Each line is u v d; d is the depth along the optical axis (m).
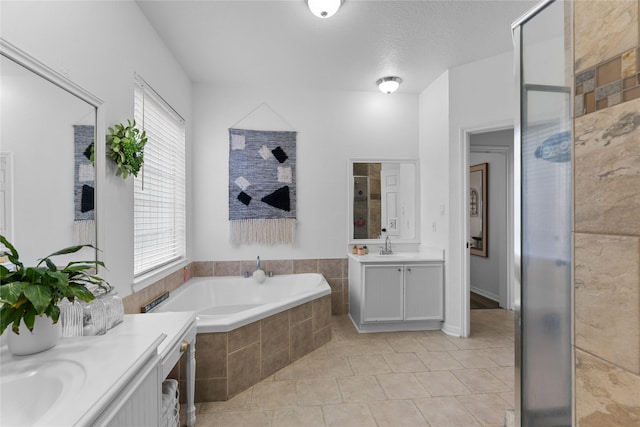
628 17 0.50
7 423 0.81
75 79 1.42
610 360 0.52
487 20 2.26
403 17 2.21
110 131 1.70
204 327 1.93
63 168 1.32
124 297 1.86
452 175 3.01
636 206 0.48
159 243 2.57
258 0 2.01
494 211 4.07
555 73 0.72
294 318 2.46
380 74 3.12
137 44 2.04
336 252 3.53
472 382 2.14
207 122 3.29
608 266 0.53
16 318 0.91
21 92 1.10
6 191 1.03
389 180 3.60
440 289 3.10
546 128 0.77
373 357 2.52
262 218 3.38
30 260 1.13
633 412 0.48
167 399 1.34
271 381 2.16
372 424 1.72
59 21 1.31
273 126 3.42
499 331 3.08
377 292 3.05
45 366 0.91
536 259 0.81
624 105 0.50
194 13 2.13
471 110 2.90
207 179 3.29
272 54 2.70
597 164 0.55
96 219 1.55
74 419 0.64
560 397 0.73
